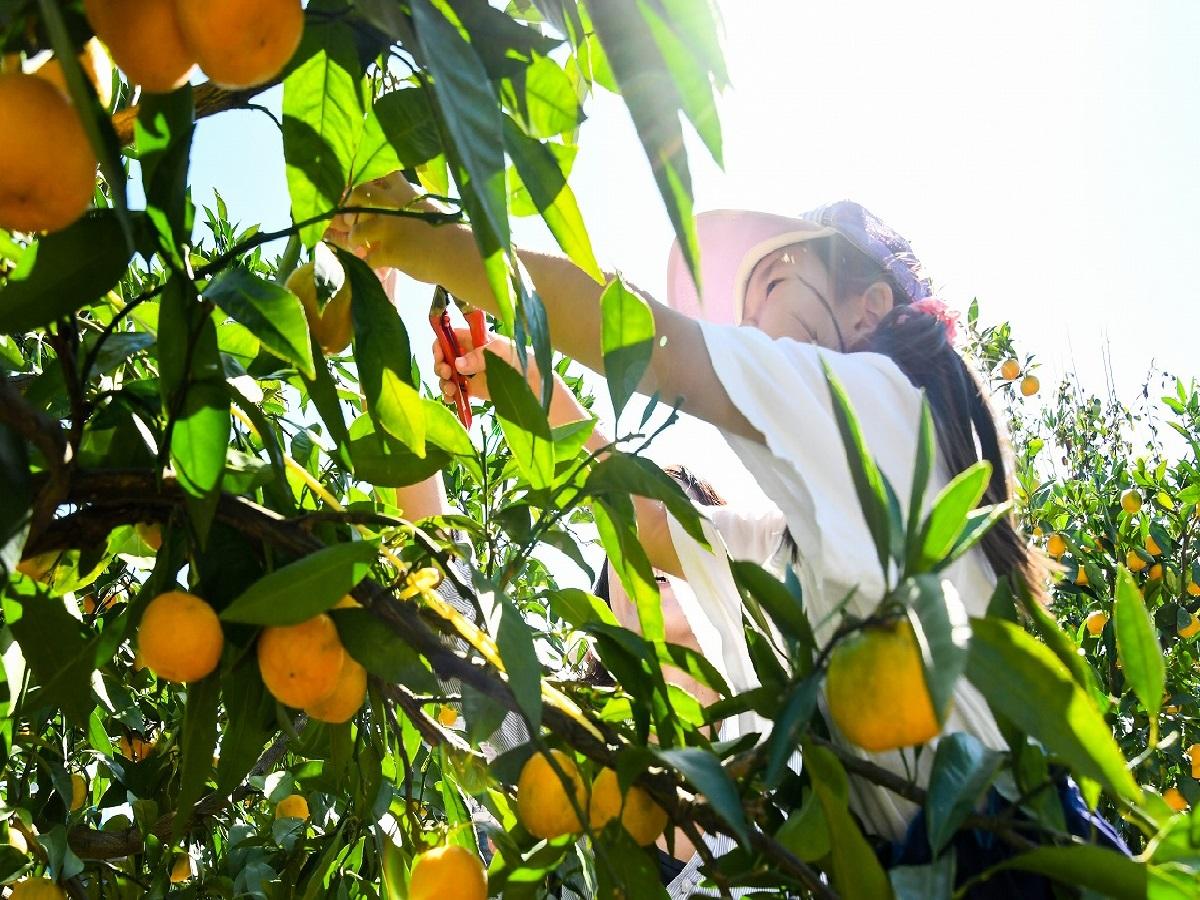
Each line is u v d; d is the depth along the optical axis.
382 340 1.00
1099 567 3.68
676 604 2.02
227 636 0.87
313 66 0.90
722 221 1.71
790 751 0.74
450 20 0.81
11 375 1.12
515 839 1.01
